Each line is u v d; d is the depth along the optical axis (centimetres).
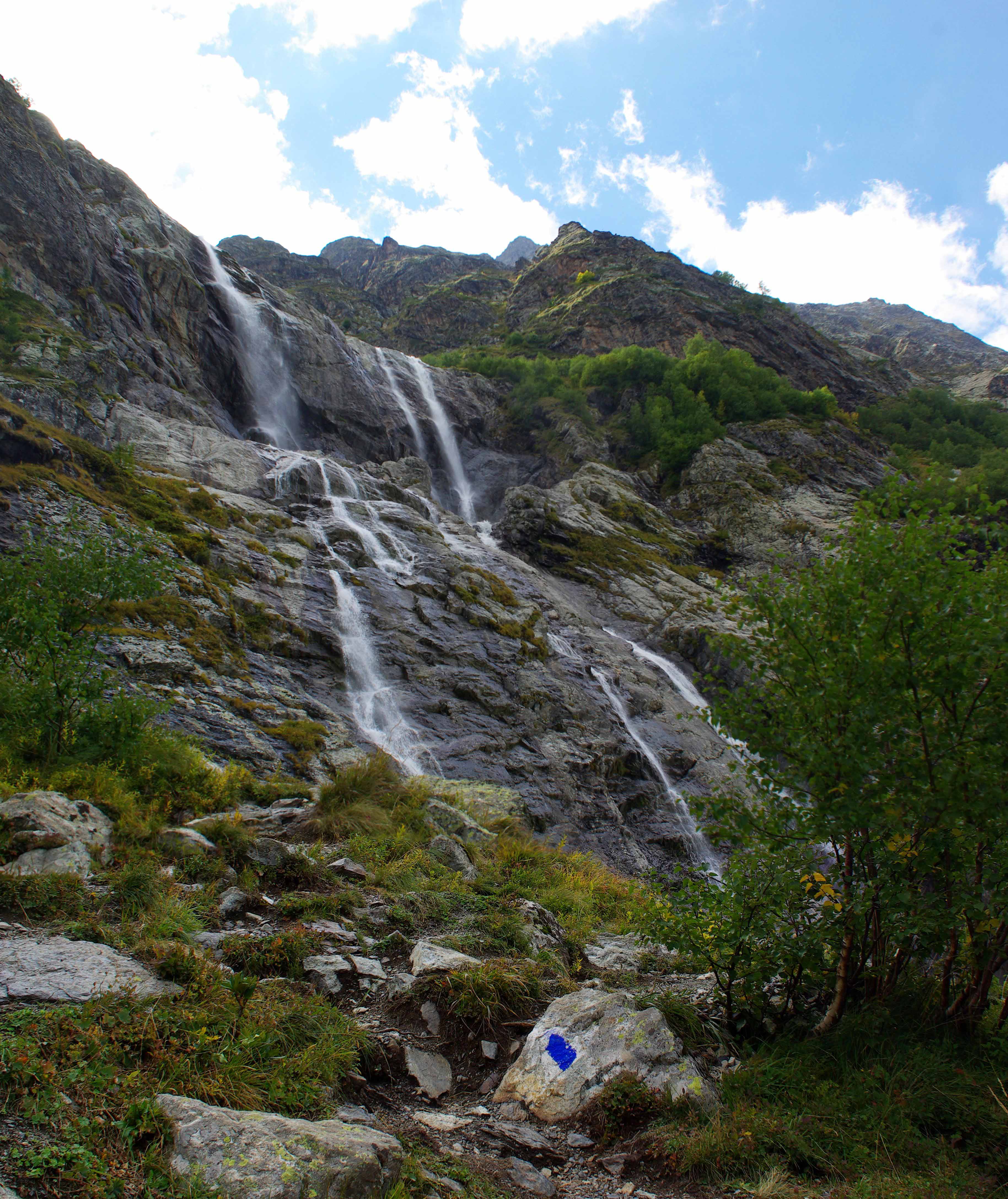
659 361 6831
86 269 3594
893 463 6228
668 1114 464
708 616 3553
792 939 604
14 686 1041
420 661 2292
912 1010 591
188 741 1369
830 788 600
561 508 4350
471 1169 404
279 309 4866
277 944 585
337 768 1605
